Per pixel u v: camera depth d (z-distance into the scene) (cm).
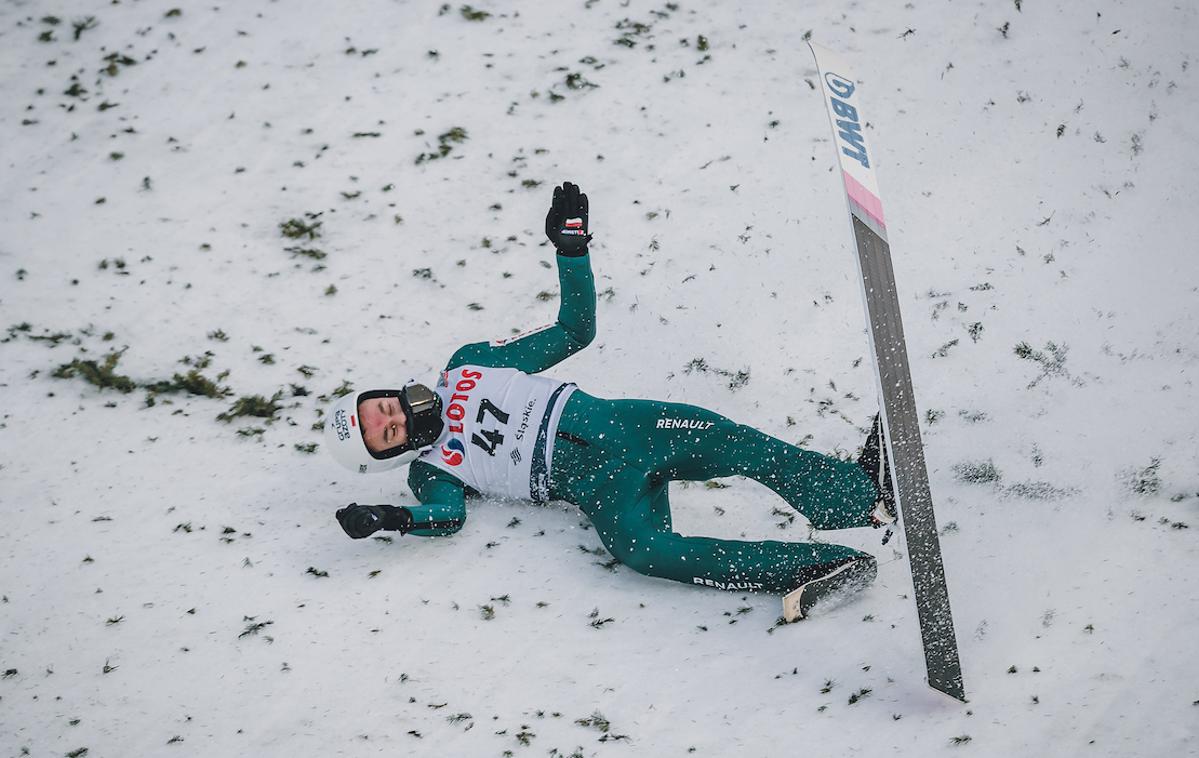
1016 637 1420
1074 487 1656
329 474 1848
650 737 1337
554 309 2119
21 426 1947
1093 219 2125
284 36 2733
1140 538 1551
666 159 2380
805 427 1850
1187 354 1847
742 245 2195
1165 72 2384
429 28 2723
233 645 1521
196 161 2469
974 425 1798
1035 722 1297
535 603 1559
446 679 1446
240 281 2216
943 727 1305
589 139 2444
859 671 1402
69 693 1467
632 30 2677
